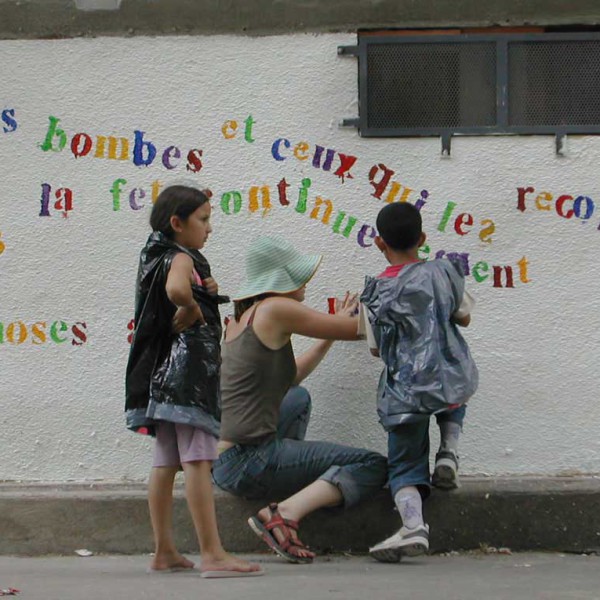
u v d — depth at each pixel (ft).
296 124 25.36
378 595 19.90
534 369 25.07
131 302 25.48
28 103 25.53
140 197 25.54
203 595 19.88
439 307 22.76
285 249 24.11
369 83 25.36
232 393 23.47
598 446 25.00
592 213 25.07
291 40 25.35
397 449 23.03
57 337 25.49
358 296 24.70
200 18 25.36
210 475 21.98
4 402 25.49
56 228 25.54
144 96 25.49
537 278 25.09
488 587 20.66
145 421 21.71
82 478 25.41
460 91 25.35
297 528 23.25
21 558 24.29
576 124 25.31
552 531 24.22
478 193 25.20
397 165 25.27
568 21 25.18
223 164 25.48
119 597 19.77
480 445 25.09
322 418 25.31
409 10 25.22
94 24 25.45
